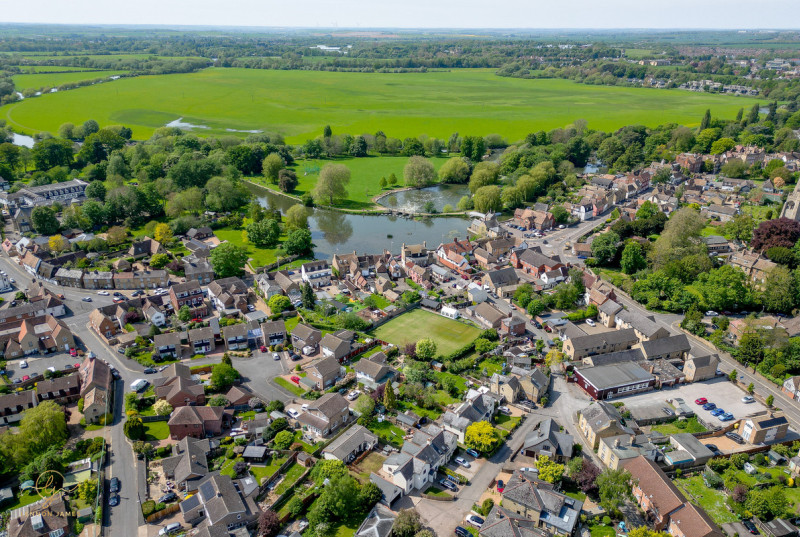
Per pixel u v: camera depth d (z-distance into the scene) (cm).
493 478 13225
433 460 13125
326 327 19850
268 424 14588
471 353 18475
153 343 18600
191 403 15538
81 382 16175
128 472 13250
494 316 19988
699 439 14600
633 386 16512
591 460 13862
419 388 15975
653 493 12119
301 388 16512
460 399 15975
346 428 14750
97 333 19450
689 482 13200
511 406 16000
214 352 18450
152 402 15675
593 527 11944
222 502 11638
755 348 17800
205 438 14388
